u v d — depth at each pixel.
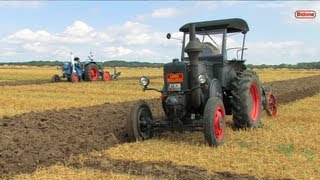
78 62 29.22
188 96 8.65
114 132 9.56
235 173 6.40
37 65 136.38
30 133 8.54
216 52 9.59
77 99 17.47
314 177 6.13
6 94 19.19
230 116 12.04
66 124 9.79
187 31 10.08
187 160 7.14
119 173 6.50
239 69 10.61
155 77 40.19
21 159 7.02
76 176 6.22
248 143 8.41
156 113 12.20
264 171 6.46
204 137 8.28
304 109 14.38
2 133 8.38
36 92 20.56
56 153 7.48
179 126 8.66
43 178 6.14
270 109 12.20
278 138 8.88
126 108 13.50
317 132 9.55
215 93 8.85
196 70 8.56
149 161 7.13
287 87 24.95
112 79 33.59
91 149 8.02
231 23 9.45
